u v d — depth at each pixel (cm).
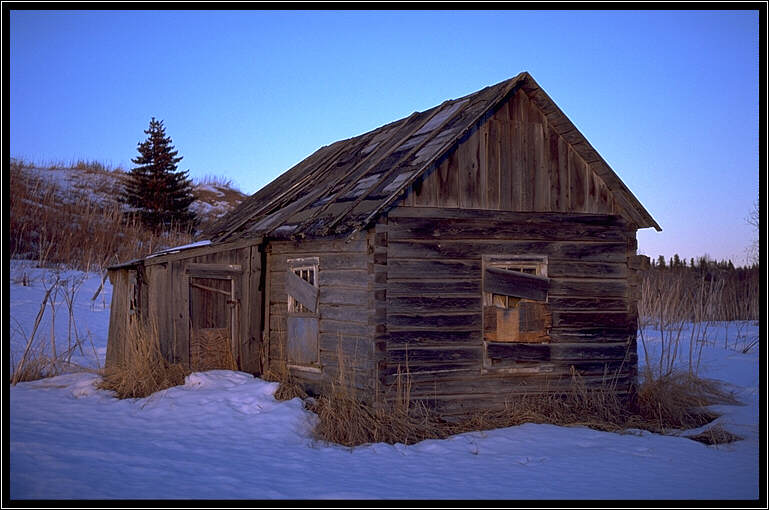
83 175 4312
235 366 1478
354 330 1245
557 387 1309
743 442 1134
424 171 1249
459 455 1024
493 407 1265
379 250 1209
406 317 1220
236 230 1620
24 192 3219
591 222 1359
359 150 1655
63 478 805
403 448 1060
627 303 1372
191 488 799
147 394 1346
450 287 1252
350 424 1111
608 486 873
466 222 1273
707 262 3228
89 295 2397
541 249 1320
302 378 1376
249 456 974
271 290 1491
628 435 1176
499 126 1312
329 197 1434
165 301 1451
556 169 1346
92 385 1408
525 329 1289
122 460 906
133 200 3903
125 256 2911
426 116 1538
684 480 909
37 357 1631
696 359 1888
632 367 1359
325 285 1326
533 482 885
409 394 1204
